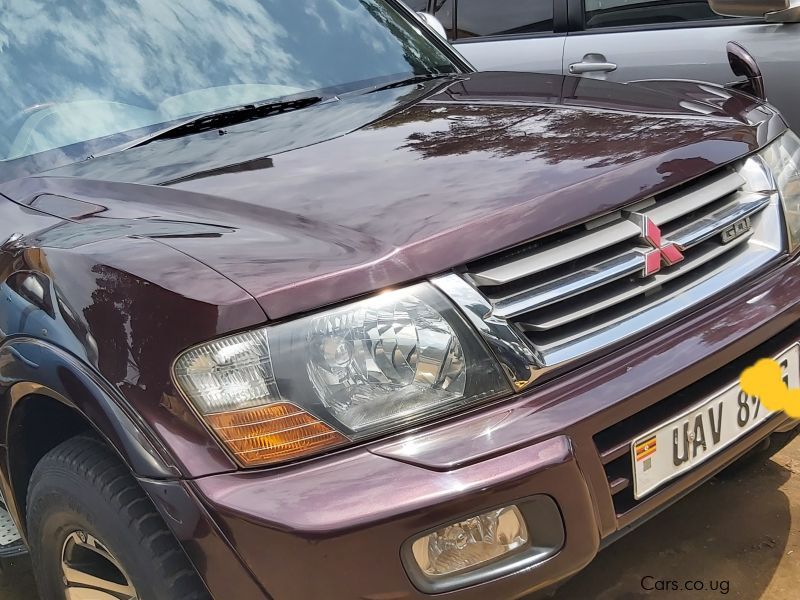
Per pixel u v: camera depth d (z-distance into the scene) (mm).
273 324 1415
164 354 1436
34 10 2422
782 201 2012
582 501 1485
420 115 2238
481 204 1606
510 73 2721
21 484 1959
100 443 1685
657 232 1710
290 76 2582
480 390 1489
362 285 1456
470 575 1432
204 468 1403
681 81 2600
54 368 1581
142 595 1553
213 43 2553
